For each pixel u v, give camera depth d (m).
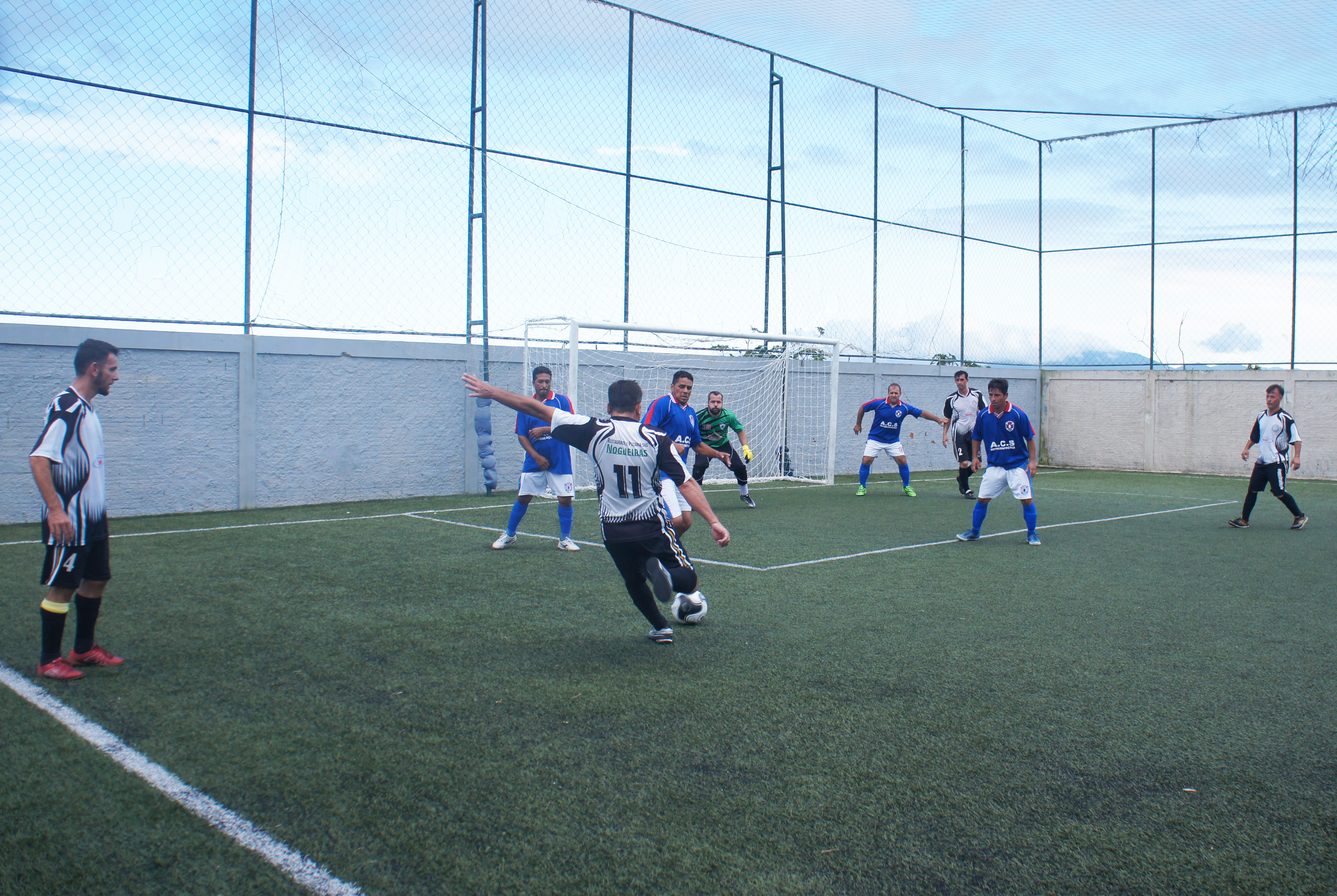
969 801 2.94
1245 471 17.75
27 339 9.30
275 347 11.02
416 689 4.03
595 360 13.98
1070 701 3.96
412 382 12.22
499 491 13.11
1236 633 5.20
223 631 5.02
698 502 4.48
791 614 5.59
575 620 5.36
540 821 2.77
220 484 10.70
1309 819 2.84
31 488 9.41
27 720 3.59
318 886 2.38
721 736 3.49
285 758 3.23
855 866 2.52
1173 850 2.63
